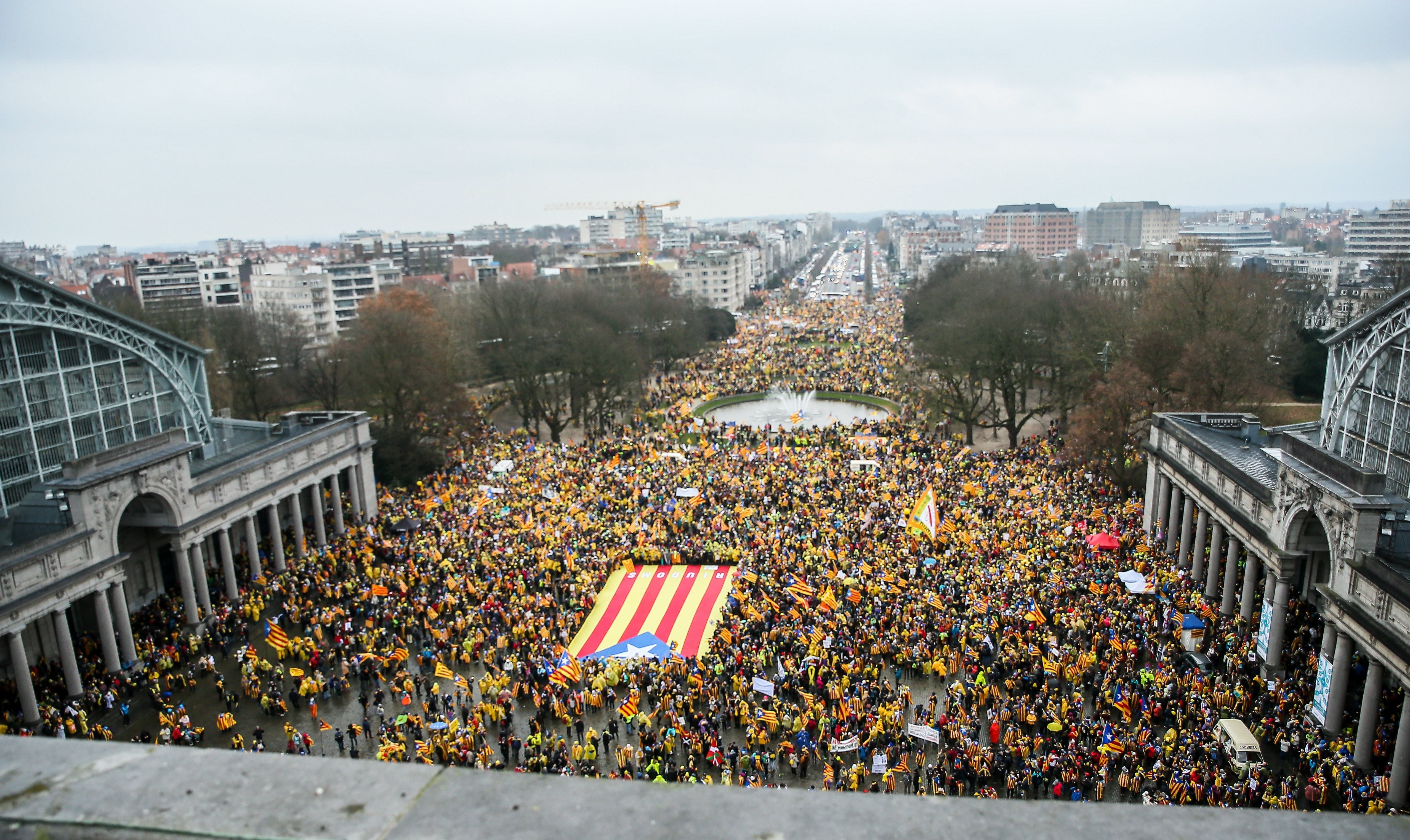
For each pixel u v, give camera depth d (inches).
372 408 6003.9
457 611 2874.0
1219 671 2423.7
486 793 263.4
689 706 2271.2
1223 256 6181.1
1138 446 3882.9
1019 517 3398.1
